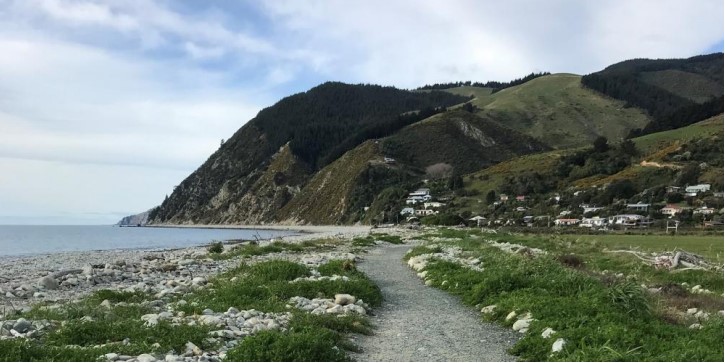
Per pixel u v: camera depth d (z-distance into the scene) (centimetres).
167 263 3162
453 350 1134
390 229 12056
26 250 7050
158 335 1116
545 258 2547
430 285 2181
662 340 1045
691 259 2934
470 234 7425
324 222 19612
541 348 1066
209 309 1477
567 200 12556
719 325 1123
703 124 15650
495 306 1532
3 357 936
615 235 7056
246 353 977
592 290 1466
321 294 1755
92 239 11338
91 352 988
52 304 1755
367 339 1245
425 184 17712
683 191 10781
